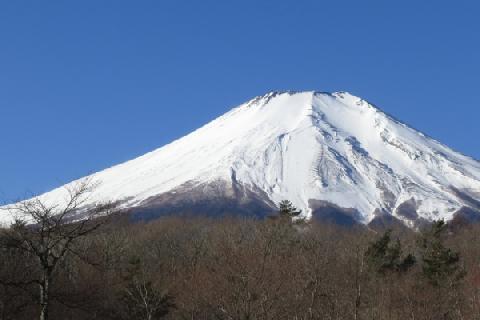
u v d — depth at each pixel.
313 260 67.12
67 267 57.44
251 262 61.88
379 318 58.75
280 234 79.69
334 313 60.06
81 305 47.78
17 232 40.72
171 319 65.56
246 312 52.62
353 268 69.06
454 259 71.75
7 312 47.00
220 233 97.31
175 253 87.25
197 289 65.00
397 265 74.31
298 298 59.47
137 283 58.56
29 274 48.31
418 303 60.84
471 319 58.72
